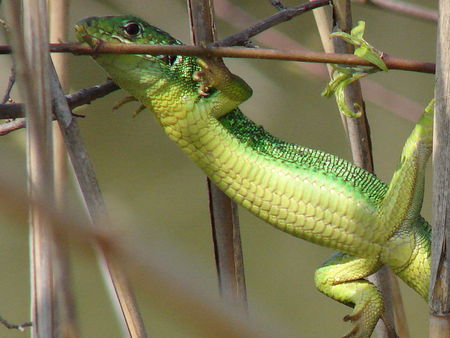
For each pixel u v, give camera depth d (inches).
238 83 62.8
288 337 38.8
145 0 71.6
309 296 93.6
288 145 63.1
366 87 68.5
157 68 62.7
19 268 91.1
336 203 62.9
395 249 63.1
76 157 62.1
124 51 61.4
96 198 62.1
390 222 63.0
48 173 60.0
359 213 62.9
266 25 63.7
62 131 62.1
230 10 69.0
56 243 36.7
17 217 34.0
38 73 61.1
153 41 63.1
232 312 36.5
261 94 75.9
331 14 64.5
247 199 63.0
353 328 63.1
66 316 61.7
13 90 66.3
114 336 86.7
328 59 61.7
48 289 61.2
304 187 62.8
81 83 94.1
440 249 61.5
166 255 36.0
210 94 62.9
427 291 63.1
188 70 62.9
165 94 62.8
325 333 89.1
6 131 63.4
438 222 61.5
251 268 97.7
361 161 64.4
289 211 62.9
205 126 62.9
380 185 63.1
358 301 63.1
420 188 63.1
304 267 97.0
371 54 61.7
